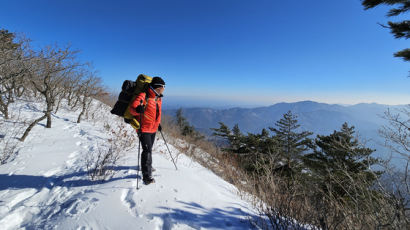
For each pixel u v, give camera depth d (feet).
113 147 15.17
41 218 6.81
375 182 7.59
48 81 17.67
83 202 7.43
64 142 15.65
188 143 29.22
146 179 8.84
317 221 6.74
